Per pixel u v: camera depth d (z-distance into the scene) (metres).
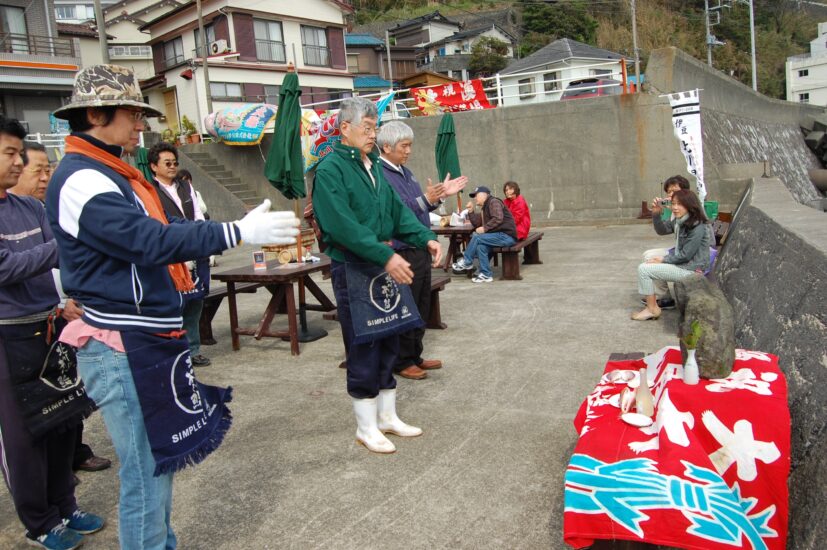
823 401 2.20
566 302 6.55
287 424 3.84
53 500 2.68
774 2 61.00
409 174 4.58
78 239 1.89
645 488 2.02
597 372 4.41
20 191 2.98
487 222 7.94
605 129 13.27
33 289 2.53
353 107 3.21
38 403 2.50
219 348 5.67
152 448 1.98
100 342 1.96
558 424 3.59
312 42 27.09
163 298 2.03
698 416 2.29
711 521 1.90
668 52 12.66
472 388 4.27
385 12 54.44
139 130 2.10
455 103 15.03
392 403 3.57
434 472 3.11
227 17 24.39
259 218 1.87
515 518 2.66
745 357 2.64
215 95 24.28
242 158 17.17
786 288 3.08
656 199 6.23
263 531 2.68
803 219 3.77
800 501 2.06
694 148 8.54
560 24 45.09
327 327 6.29
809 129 28.22
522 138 14.10
